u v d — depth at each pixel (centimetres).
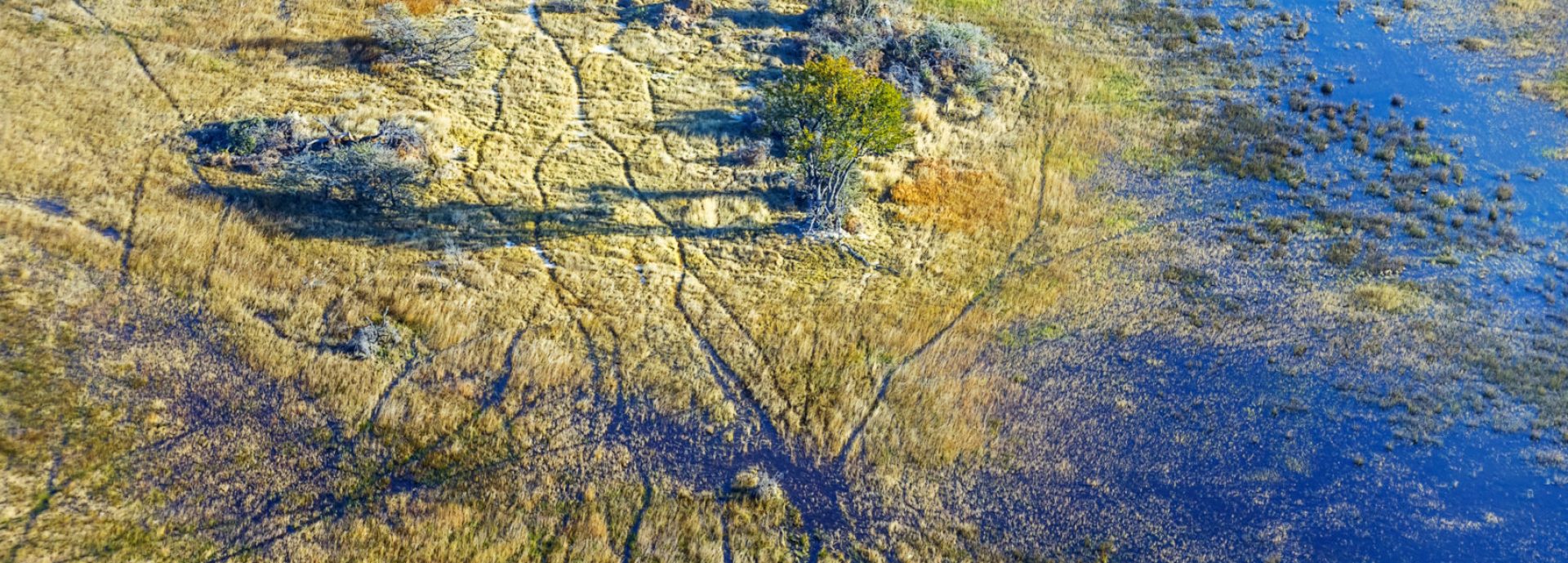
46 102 3453
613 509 2441
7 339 2614
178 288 2862
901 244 3388
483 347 2817
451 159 3503
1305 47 4538
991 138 3959
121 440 2450
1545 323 3067
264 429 2538
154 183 3206
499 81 3925
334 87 3750
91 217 3039
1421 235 3447
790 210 3491
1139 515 2498
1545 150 3875
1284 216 3581
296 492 2409
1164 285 3244
